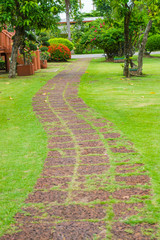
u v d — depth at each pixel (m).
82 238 2.08
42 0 12.43
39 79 12.48
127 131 4.58
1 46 16.02
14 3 11.53
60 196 2.70
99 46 25.66
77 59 28.77
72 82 11.13
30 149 3.96
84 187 2.85
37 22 12.91
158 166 3.24
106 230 2.15
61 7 13.12
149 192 2.69
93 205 2.51
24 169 3.33
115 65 20.42
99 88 9.37
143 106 6.35
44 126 5.04
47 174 3.18
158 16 11.09
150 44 27.86
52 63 24.05
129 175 3.07
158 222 2.23
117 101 7.01
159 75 13.11
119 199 2.59
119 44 24.80
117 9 11.51
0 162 3.54
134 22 12.98
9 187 2.90
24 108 6.52
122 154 3.66
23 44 14.59
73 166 3.37
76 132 4.65
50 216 2.38
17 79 12.59
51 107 6.56
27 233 2.17
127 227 2.18
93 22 26.52
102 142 4.13
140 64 13.15
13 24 12.48
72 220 2.30
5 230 2.21
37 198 2.68
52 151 3.86
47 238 2.10
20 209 2.50
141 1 10.68
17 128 4.97
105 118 5.45
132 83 10.41
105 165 3.35
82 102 7.02
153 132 4.48
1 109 6.45
